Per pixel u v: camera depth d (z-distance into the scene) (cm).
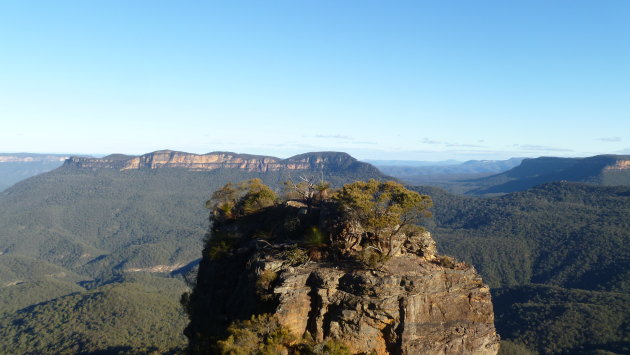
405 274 3169
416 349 3059
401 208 3431
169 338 14725
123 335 14850
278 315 3052
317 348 2852
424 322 3142
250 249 4059
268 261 3378
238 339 2898
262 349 2800
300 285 3191
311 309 3153
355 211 3497
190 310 4338
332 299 3122
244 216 4716
